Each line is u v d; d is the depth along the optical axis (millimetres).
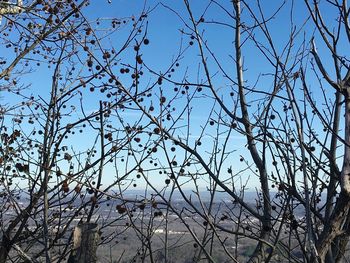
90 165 4309
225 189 3238
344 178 2576
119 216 4477
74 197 4680
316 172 3125
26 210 4602
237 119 3510
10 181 4938
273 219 3195
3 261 4656
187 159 3912
